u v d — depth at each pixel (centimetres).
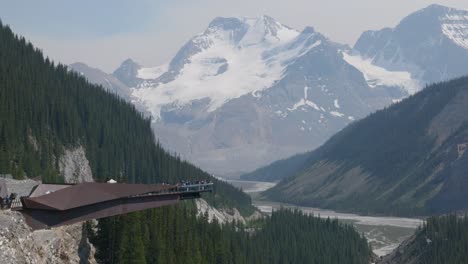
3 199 6706
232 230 18875
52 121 19288
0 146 15075
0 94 16912
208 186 8894
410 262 19388
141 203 7875
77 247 7938
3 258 5816
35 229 6744
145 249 9994
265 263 17725
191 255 11650
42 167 16725
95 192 7231
